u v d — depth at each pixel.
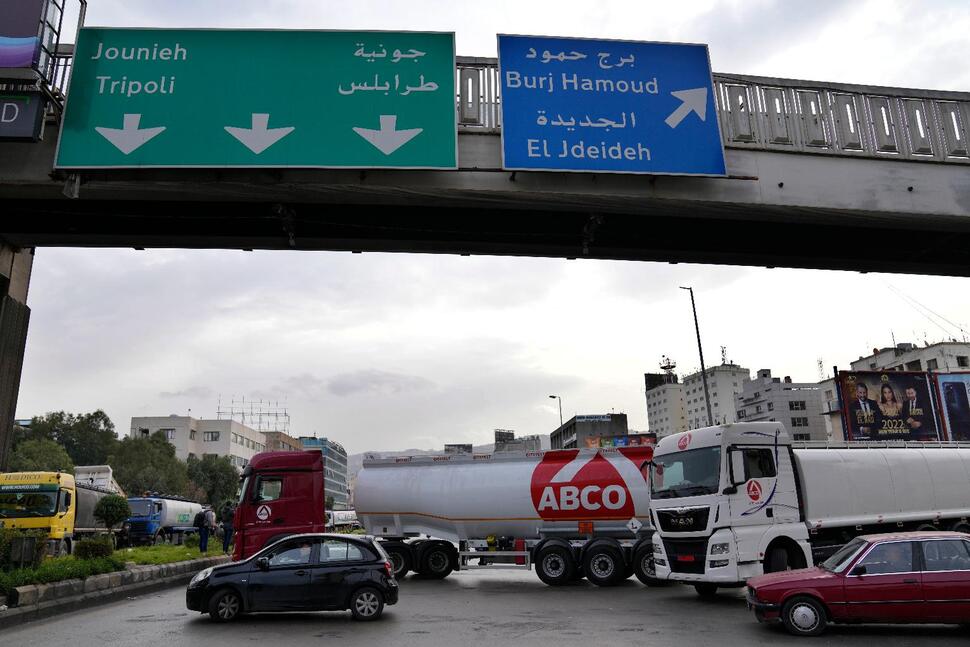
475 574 19.44
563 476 16.64
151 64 14.65
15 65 13.48
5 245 16.66
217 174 14.34
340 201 15.05
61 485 23.22
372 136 14.59
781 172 15.96
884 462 15.29
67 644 9.27
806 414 86.50
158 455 85.62
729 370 116.81
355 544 11.46
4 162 14.16
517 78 15.30
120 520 27.20
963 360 69.38
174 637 9.67
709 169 15.23
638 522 15.98
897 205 16.23
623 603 12.86
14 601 11.38
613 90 15.48
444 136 14.74
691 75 15.85
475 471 17.42
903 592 9.20
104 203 15.74
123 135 14.10
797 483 14.27
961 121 17.08
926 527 15.57
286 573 11.07
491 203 15.24
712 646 8.77
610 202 15.28
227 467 98.12
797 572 10.11
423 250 17.47
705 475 13.02
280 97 14.65
